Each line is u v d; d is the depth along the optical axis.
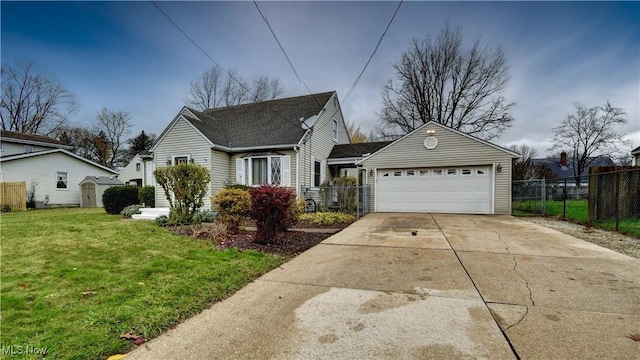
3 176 16.62
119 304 2.88
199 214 9.04
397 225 8.27
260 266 4.27
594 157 29.14
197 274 3.80
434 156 11.61
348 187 10.89
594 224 7.98
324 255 4.98
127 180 30.33
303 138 12.49
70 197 20.02
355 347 2.15
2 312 2.68
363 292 3.25
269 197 5.86
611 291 3.21
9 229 7.37
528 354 2.05
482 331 2.36
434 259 4.61
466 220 9.22
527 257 4.67
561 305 2.85
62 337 2.24
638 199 8.39
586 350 2.09
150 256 4.79
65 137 33.50
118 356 2.04
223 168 12.76
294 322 2.56
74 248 5.30
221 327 2.47
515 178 19.61
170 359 2.02
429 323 2.51
